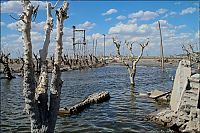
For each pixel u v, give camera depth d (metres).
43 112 12.17
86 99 36.81
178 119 22.91
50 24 12.35
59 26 12.69
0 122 27.28
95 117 28.47
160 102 36.16
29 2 11.03
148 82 61.75
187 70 24.33
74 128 24.56
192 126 21.36
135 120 26.70
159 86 54.03
